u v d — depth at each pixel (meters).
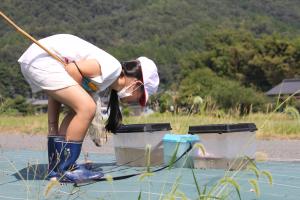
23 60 4.43
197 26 107.19
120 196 3.61
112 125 4.93
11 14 69.81
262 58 58.94
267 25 109.12
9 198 3.59
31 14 73.19
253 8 132.50
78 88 4.32
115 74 4.47
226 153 4.55
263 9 133.25
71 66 4.34
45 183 4.12
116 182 4.21
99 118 4.77
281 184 4.11
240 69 59.81
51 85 4.30
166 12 116.50
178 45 97.81
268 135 10.04
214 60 59.53
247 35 62.25
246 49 60.19
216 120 11.17
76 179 4.20
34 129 12.99
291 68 59.06
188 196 3.45
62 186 4.03
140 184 3.77
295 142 9.15
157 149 4.92
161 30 105.44
